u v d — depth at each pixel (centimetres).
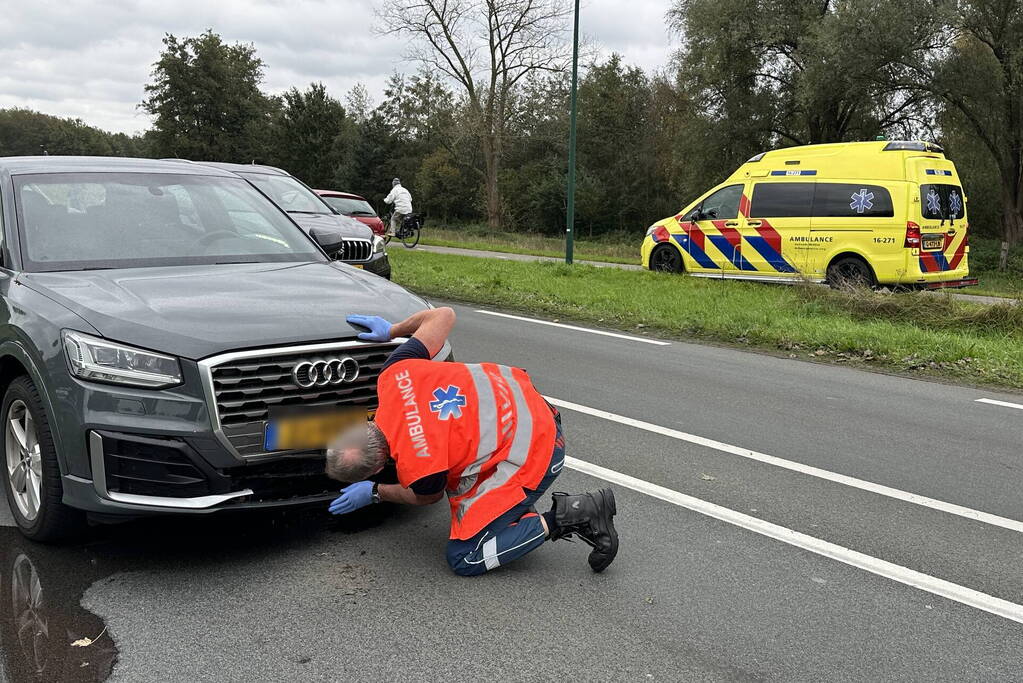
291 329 379
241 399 363
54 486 375
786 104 3459
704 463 530
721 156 3666
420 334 374
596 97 6281
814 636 324
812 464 533
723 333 1004
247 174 1132
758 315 1077
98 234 471
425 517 434
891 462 541
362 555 388
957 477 514
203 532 412
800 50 3106
